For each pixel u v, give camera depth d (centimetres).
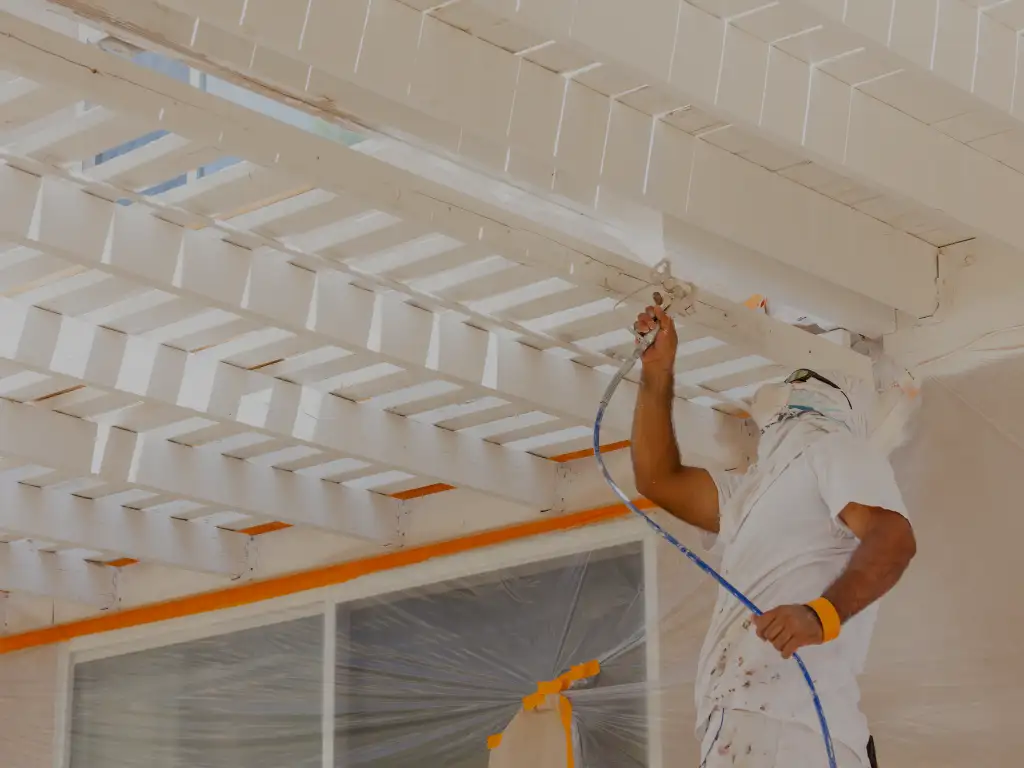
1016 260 425
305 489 570
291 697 586
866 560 267
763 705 273
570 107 352
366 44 315
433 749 517
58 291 442
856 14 317
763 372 476
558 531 529
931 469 410
